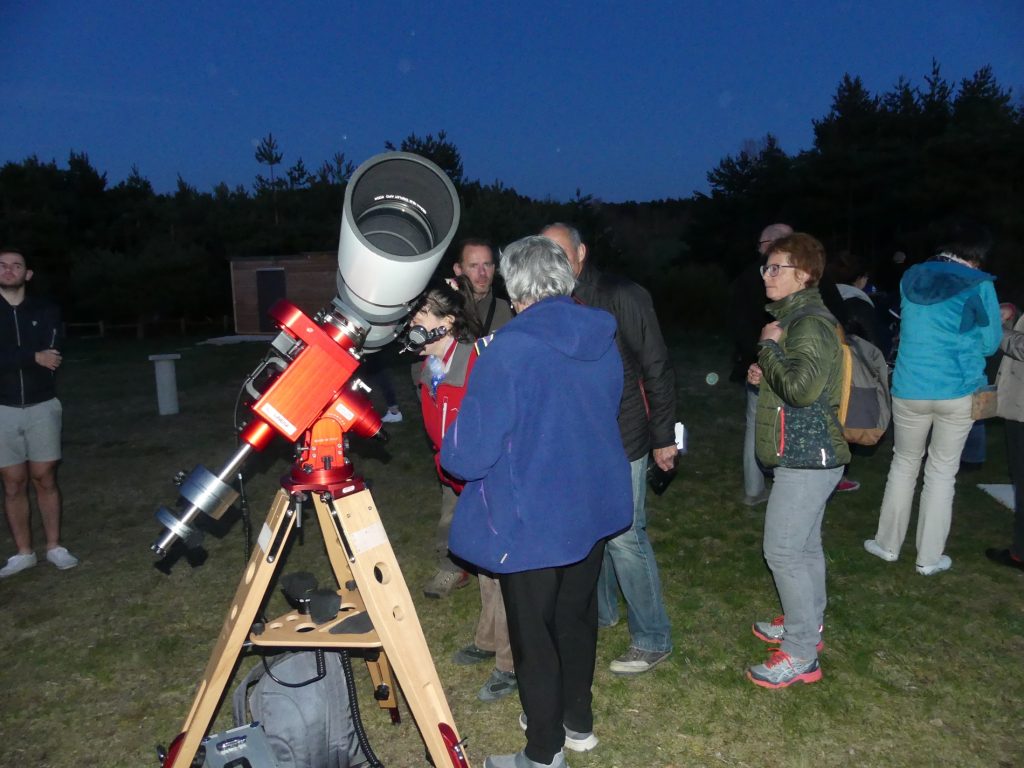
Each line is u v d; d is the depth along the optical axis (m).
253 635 2.20
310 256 18.31
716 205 22.16
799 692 3.01
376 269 1.86
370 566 2.10
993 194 18.03
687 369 11.55
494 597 2.98
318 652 2.35
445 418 2.74
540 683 2.31
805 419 2.76
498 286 4.87
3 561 4.48
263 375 2.12
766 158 21.88
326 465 2.08
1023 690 3.00
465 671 3.23
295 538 4.75
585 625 2.54
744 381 5.03
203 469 2.11
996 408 3.93
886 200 19.25
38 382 4.12
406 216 2.03
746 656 3.29
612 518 2.37
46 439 4.19
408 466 6.42
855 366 3.09
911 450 4.06
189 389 10.77
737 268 21.45
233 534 4.86
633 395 2.94
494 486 2.23
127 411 9.15
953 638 3.38
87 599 3.95
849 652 3.28
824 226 20.61
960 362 3.77
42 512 4.33
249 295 19.05
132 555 4.54
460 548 2.31
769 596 3.86
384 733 2.80
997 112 20.45
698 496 5.50
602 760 2.66
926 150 19.19
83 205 25.09
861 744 2.71
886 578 4.01
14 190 23.55
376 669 2.77
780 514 2.88
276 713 2.29
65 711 2.99
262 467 6.46
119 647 3.45
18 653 3.41
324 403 2.01
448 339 2.72
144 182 26.67
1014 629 3.43
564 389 2.23
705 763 2.64
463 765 2.20
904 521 4.17
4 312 3.97
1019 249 15.98
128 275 20.73
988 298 3.68
